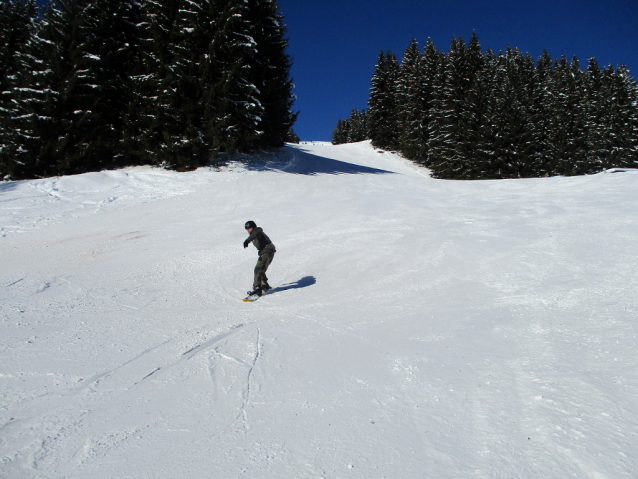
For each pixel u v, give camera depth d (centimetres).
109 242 1077
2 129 2130
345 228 1081
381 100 4978
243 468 258
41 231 1195
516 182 1684
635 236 706
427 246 841
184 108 2116
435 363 388
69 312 614
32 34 2197
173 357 443
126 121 2192
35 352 465
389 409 317
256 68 2448
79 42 2162
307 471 251
